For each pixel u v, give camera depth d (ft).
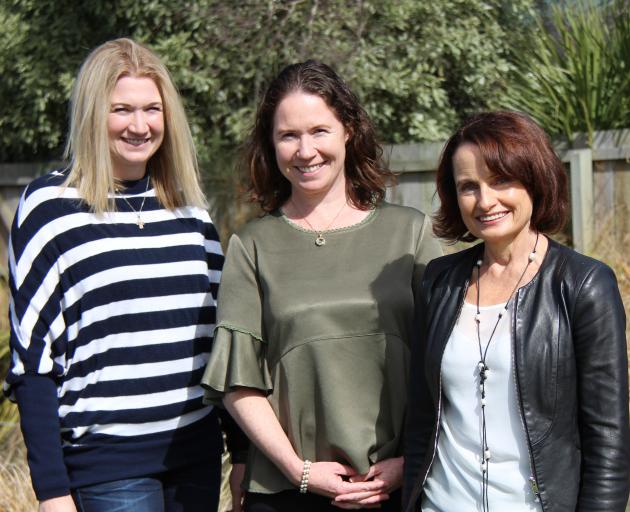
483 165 7.74
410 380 8.54
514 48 23.56
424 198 20.44
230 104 21.80
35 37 22.80
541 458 7.50
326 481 8.90
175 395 9.63
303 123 9.19
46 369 9.12
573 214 19.04
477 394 7.86
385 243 9.41
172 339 9.63
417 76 21.75
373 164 9.86
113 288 9.34
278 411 9.27
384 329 9.08
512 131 7.73
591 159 19.02
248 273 9.48
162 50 21.04
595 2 22.71
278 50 20.84
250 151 9.93
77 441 9.35
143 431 9.50
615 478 7.34
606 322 7.44
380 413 9.12
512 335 7.68
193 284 9.84
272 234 9.58
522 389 7.56
